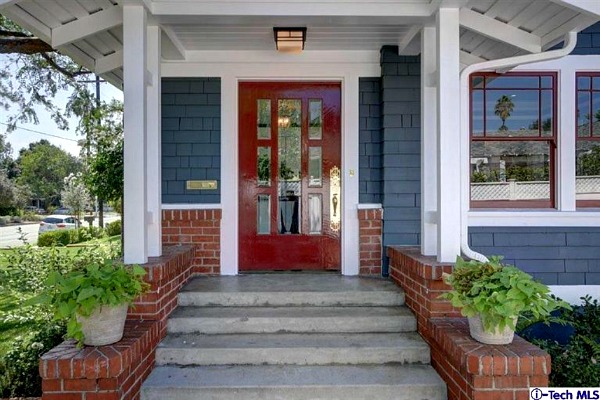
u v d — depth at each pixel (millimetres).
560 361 3178
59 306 2410
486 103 4496
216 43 4242
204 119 4484
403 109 4297
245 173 4605
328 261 4625
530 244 4375
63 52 3814
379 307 3711
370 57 4480
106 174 6973
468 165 4363
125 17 3160
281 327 3443
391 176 4309
